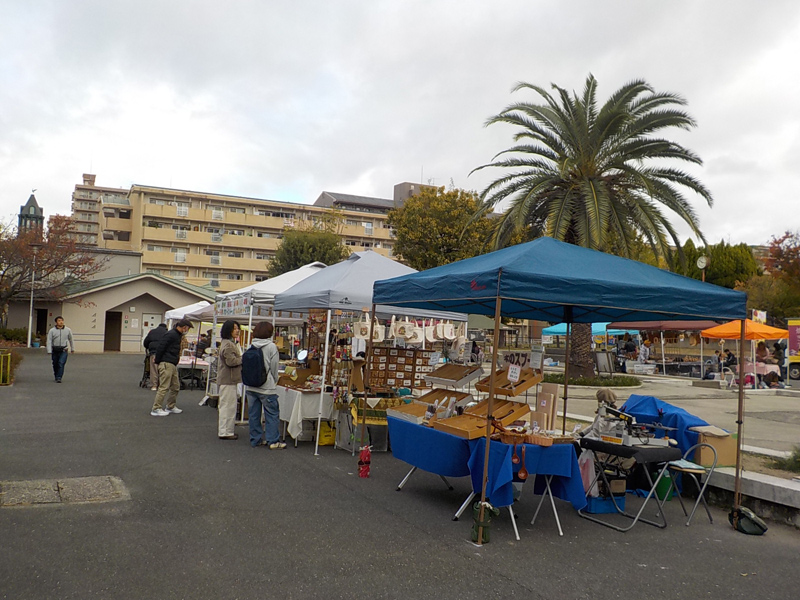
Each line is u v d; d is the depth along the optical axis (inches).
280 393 371.6
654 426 260.5
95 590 151.3
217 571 166.7
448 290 234.5
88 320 1358.3
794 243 1273.4
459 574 173.5
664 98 675.4
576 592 165.0
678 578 178.9
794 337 776.9
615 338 1346.0
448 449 230.1
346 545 192.5
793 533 228.2
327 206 2847.0
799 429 429.7
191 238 2293.3
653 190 641.0
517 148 719.1
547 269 216.8
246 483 263.0
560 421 431.2
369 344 308.3
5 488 236.5
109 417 428.5
